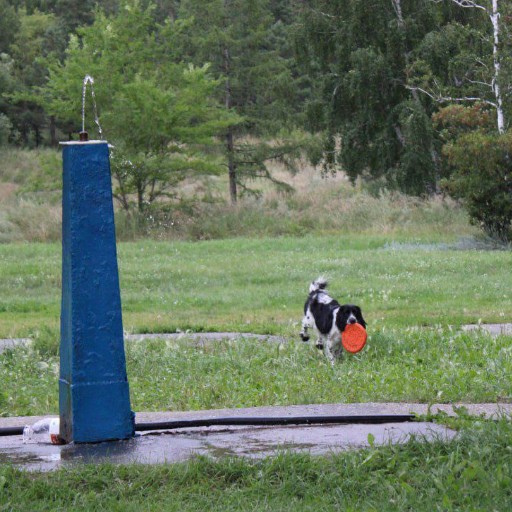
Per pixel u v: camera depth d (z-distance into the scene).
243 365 10.80
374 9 35.59
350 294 19.44
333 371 10.00
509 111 28.38
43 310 19.06
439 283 20.86
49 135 61.03
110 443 6.04
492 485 4.82
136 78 34.09
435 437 5.75
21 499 4.91
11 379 10.58
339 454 5.45
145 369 10.88
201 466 5.30
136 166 33.41
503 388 8.16
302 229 34.03
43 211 35.06
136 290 21.75
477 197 28.72
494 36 29.05
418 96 35.12
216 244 30.23
